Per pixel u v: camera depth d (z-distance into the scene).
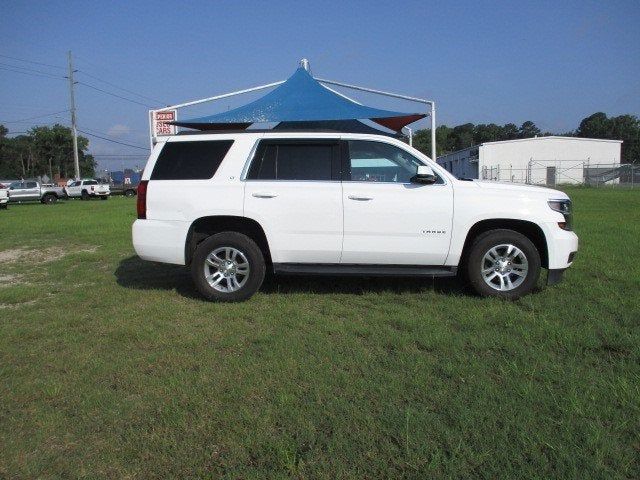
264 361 4.16
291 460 2.77
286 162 6.09
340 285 6.75
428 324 4.96
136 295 6.37
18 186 35.97
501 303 5.67
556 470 2.65
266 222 5.96
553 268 5.88
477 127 123.00
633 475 2.62
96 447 2.99
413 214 5.85
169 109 12.66
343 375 3.83
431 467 2.69
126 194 49.38
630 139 99.94
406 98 12.48
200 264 6.03
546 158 53.09
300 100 10.22
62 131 92.06
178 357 4.30
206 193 6.04
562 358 4.09
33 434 3.14
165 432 3.11
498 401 3.38
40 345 4.66
